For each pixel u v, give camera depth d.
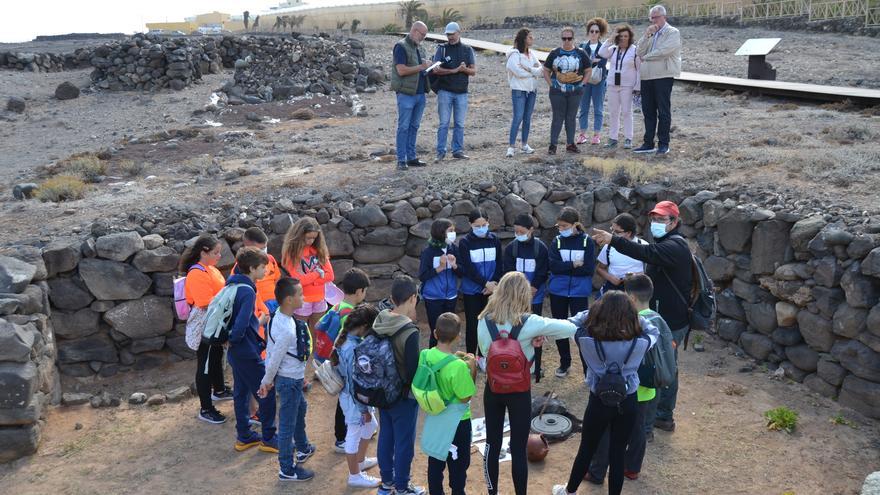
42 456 6.20
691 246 8.46
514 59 10.05
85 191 10.02
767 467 5.70
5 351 6.07
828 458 5.79
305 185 9.56
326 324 5.61
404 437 5.02
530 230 7.00
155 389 7.56
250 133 13.91
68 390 7.50
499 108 15.41
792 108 13.17
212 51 21.31
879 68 18.95
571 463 5.80
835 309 6.57
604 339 4.64
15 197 9.99
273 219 8.41
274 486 5.64
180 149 12.73
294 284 5.24
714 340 8.12
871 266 6.17
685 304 6.00
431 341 7.45
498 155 10.70
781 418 6.25
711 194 8.24
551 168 9.71
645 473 5.65
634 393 4.76
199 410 7.00
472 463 5.88
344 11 59.06
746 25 32.97
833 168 8.59
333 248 8.56
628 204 9.12
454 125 10.41
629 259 6.71
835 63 20.55
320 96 17.42
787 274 7.04
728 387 6.97
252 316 5.82
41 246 7.70
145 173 11.14
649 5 42.53
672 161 9.83
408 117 9.77
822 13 29.91
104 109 17.61
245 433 6.16
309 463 5.97
